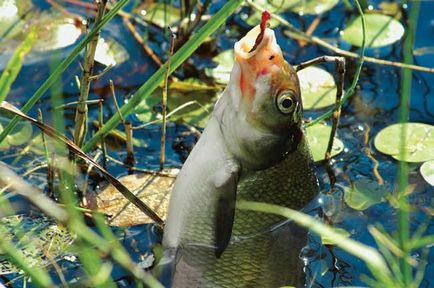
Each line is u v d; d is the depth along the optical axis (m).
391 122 5.86
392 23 6.50
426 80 6.18
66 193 4.27
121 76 6.05
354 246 3.67
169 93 5.95
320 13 6.65
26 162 5.32
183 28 6.29
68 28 6.20
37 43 6.08
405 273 3.92
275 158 4.61
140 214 5.01
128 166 5.38
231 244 4.67
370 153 5.60
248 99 4.48
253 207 4.66
